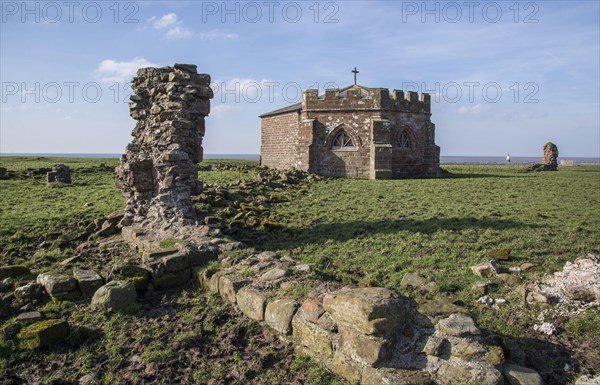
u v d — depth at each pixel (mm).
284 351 7121
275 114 41938
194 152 14602
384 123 35094
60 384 6473
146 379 6594
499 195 23125
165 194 13547
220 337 7691
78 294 9211
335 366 6340
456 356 5727
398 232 14477
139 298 9328
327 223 16641
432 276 10000
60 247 13266
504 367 5762
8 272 10398
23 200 20859
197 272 10000
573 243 12734
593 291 8031
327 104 36625
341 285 8055
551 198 22047
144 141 14695
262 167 37812
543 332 7270
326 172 36969
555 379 6078
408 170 37781
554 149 48312
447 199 21875
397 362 5859
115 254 12539
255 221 16750
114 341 7660
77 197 21797
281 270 9125
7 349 7172
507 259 11164
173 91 13820
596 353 6664
